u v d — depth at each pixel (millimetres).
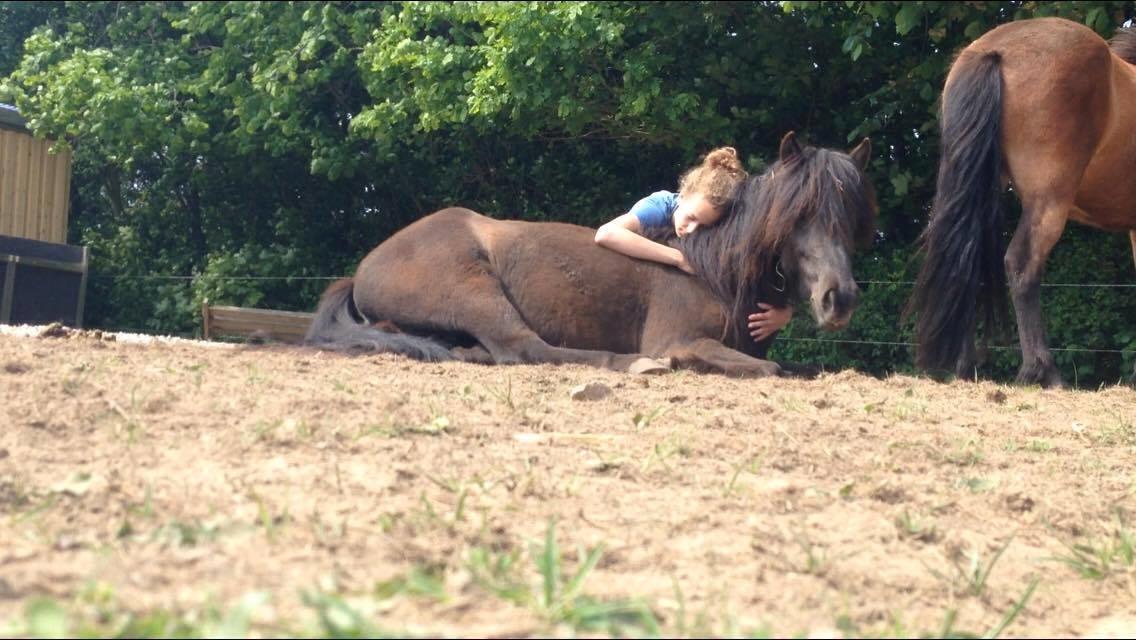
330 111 17516
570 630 2432
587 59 13531
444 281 7848
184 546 2709
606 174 16234
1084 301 12289
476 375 6344
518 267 7973
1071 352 12406
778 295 7613
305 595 2268
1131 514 4117
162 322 18531
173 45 18000
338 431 4059
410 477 3553
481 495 3434
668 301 7859
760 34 13555
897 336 13000
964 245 8031
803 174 7289
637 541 3160
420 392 5328
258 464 3533
